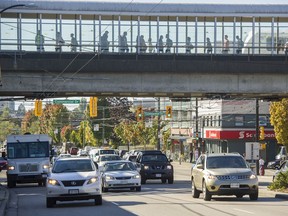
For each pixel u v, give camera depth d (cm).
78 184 3791
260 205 3744
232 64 6800
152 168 6831
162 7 7169
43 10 6888
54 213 3466
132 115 18250
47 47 6900
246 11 7250
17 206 4109
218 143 13875
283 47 7269
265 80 6938
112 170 5562
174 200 4272
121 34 7138
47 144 6769
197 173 4347
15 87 6675
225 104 13175
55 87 6719
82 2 7012
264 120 13125
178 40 7244
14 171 6575
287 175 5003
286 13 7281
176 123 17212
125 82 6819
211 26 7312
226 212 3278
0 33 6850
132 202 4138
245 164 4241
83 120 19450
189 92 6862
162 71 6738
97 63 6700
